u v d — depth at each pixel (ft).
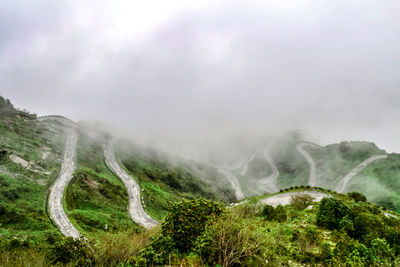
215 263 19.06
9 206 106.22
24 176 152.05
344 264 23.58
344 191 422.00
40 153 202.59
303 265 23.95
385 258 24.99
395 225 41.83
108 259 23.36
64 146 264.52
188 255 21.27
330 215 41.60
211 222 22.99
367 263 23.70
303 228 40.19
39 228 97.50
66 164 207.41
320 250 26.30
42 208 123.54
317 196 121.90
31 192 137.18
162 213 194.49
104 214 144.36
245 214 47.14
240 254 18.63
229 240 19.71
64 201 137.80
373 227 36.17
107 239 25.84
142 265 19.47
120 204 179.63
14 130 227.20
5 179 134.62
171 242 23.00
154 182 312.50
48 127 304.50
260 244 20.74
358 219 38.01
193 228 23.80
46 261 26.35
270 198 130.72
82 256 24.36
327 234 36.73
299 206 89.66
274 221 51.88
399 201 312.71
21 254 27.37
